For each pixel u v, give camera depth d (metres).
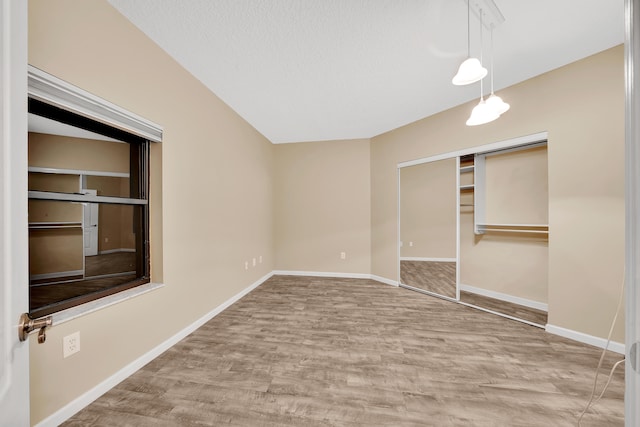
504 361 1.90
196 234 2.47
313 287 3.88
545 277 2.91
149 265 2.05
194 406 1.45
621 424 1.33
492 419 1.36
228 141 3.11
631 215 0.72
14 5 0.68
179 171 2.23
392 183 4.02
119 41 1.66
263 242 4.28
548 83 2.38
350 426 1.31
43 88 1.25
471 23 1.79
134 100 1.78
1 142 0.65
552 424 1.33
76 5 1.40
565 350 2.05
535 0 1.62
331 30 1.85
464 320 2.65
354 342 2.18
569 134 2.26
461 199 3.60
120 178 1.94
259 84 2.61
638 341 0.71
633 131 0.71
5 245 0.67
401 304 3.12
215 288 2.80
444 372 1.76
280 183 4.76
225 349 2.07
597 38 1.95
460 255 3.60
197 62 2.22
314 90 2.75
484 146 2.90
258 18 1.73
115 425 1.32
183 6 1.62
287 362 1.88
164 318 2.05
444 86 2.68
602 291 2.10
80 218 1.69
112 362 1.62
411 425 1.32
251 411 1.42
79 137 1.75
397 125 3.82
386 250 4.11
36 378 1.24
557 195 2.32
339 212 4.56
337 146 4.57
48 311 1.40
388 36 1.92
